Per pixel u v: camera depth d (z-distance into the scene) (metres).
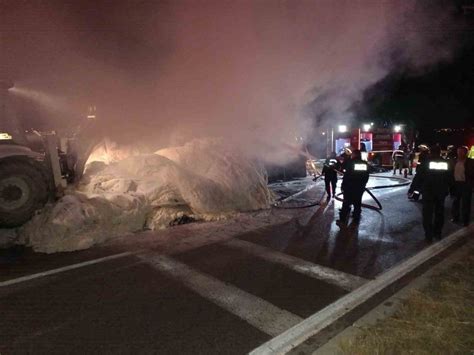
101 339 3.01
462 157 6.88
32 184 6.13
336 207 9.09
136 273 4.55
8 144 6.27
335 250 5.50
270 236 6.32
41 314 3.46
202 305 3.65
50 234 5.74
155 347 2.88
